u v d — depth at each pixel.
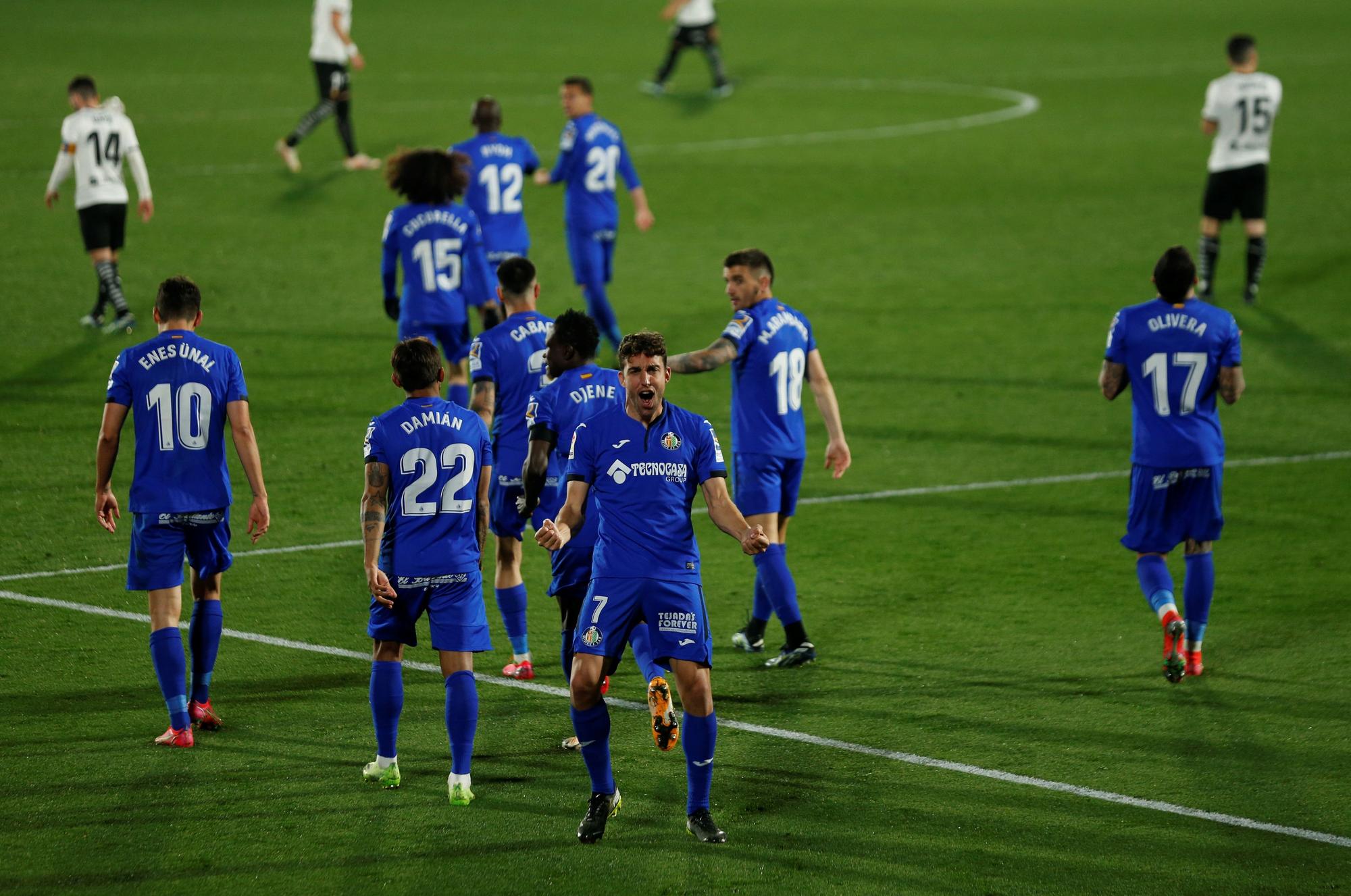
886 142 76.06
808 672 24.70
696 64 97.69
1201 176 69.62
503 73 92.12
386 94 84.00
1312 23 121.00
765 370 24.95
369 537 19.73
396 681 19.86
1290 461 37.00
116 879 17.41
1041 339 47.66
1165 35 115.25
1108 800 19.83
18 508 32.59
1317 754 21.30
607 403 22.45
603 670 18.62
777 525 25.98
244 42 99.31
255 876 17.55
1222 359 24.72
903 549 31.11
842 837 18.77
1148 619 27.12
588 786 20.41
